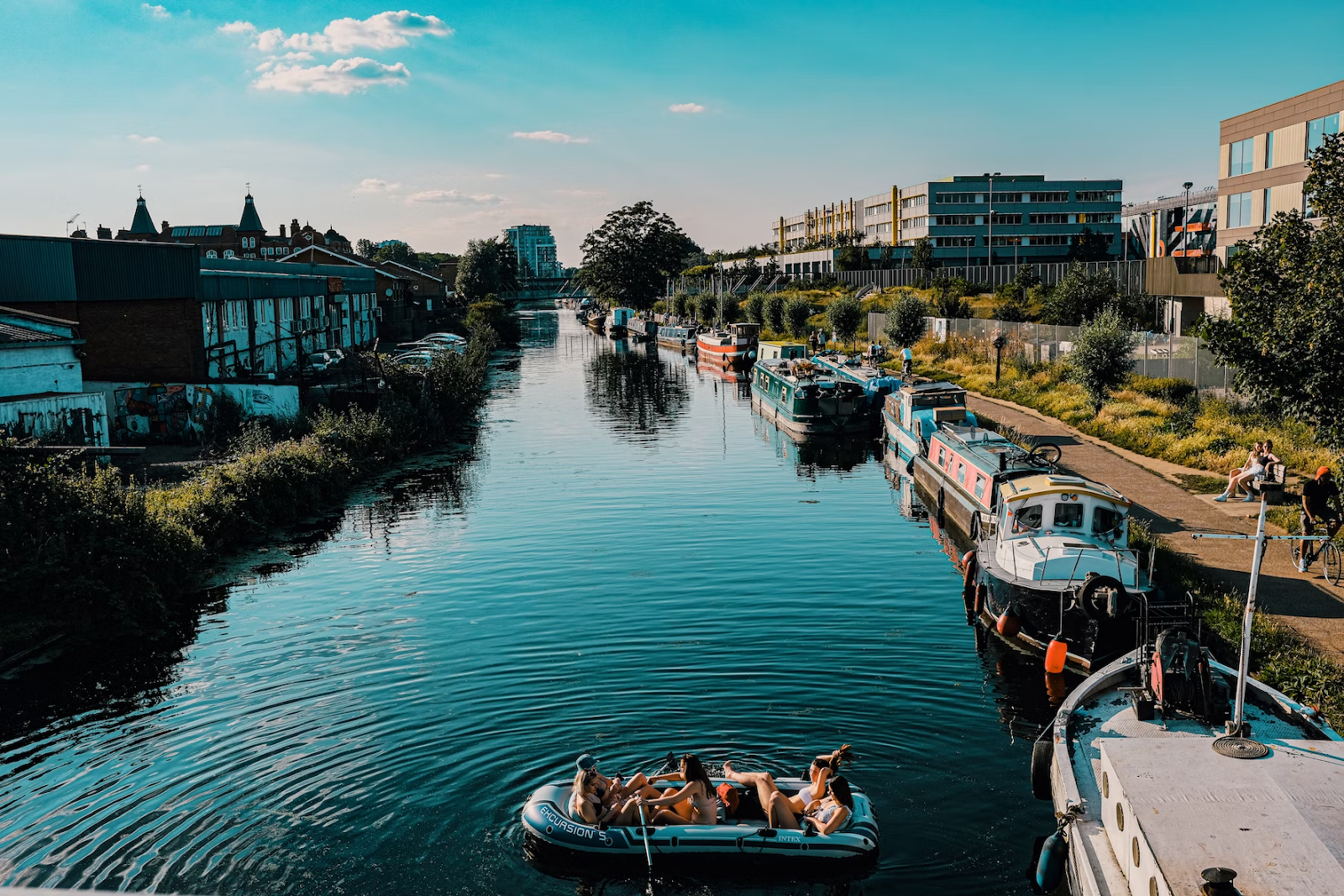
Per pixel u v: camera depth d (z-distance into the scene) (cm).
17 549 2061
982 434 2953
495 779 1385
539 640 1911
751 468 3734
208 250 14725
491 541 2691
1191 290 5194
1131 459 3172
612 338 11294
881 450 4106
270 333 5781
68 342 3388
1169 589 1939
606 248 13600
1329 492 2023
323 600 2208
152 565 2186
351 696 1673
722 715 1564
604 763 1416
